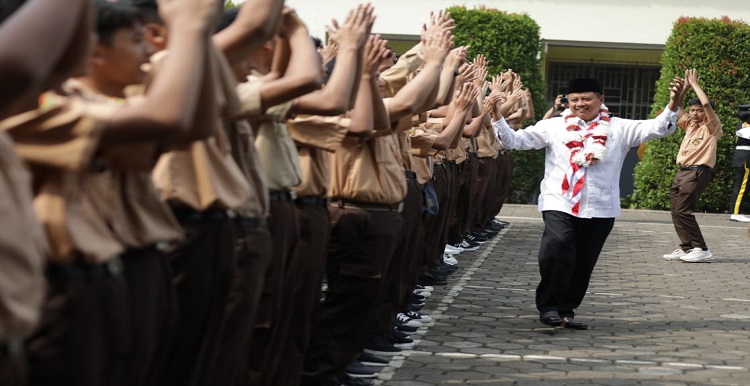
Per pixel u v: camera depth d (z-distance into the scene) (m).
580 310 12.01
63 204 3.79
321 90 6.54
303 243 7.05
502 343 9.93
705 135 16.86
